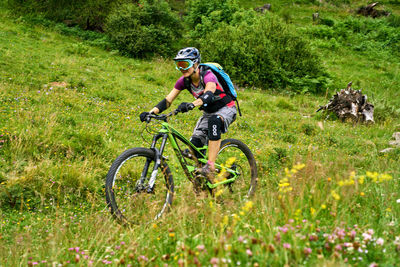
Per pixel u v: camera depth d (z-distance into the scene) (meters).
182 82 4.08
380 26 29.48
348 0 36.38
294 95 16.27
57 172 4.90
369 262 2.41
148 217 3.49
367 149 8.17
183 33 22.94
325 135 9.49
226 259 2.32
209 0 22.52
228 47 17.45
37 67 12.45
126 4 21.06
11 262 2.91
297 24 29.16
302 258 2.40
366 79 20.25
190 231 3.06
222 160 4.77
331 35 27.12
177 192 4.54
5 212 4.14
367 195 3.79
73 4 21.80
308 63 17.95
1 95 8.17
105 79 12.91
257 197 3.78
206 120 4.20
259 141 8.44
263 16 20.67
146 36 19.22
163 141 3.80
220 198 4.00
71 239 3.24
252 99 14.05
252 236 2.68
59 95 9.41
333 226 2.82
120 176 3.98
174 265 2.56
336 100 12.71
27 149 5.41
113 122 8.19
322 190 3.50
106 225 3.38
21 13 21.20
